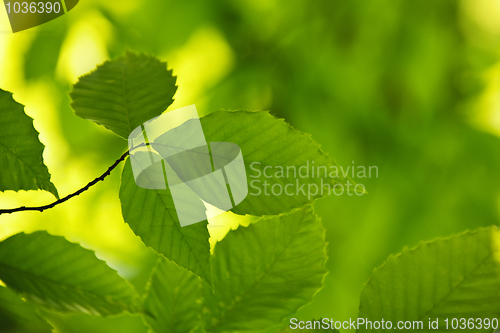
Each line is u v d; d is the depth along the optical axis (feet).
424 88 5.16
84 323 2.64
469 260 2.26
